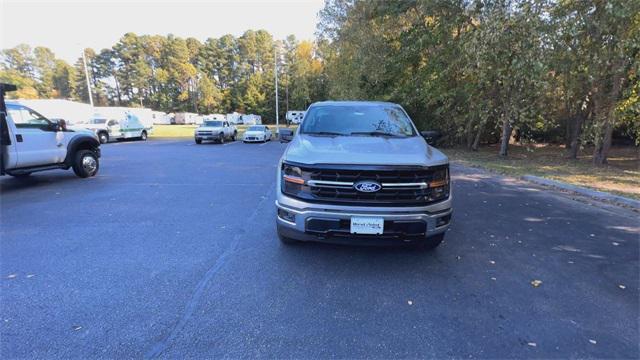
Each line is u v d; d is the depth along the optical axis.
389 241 3.32
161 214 5.55
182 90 86.00
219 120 24.64
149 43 91.38
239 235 4.56
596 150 11.66
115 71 94.38
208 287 3.18
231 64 95.00
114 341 2.41
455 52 14.24
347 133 4.32
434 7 14.18
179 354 2.29
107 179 8.78
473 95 14.27
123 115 25.67
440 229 3.45
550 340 2.47
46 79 90.88
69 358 2.24
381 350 2.35
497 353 2.33
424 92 15.75
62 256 3.85
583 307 2.91
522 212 5.84
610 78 10.43
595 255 4.02
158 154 15.34
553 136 20.33
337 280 3.34
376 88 18.86
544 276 3.48
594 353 2.34
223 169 10.65
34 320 2.64
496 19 10.48
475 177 9.41
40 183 8.19
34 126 7.68
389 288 3.20
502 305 2.93
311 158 3.35
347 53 21.16
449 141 18.55
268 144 22.45
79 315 2.71
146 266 3.60
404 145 3.81
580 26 9.24
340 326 2.62
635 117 9.87
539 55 10.07
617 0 8.32
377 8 17.14
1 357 2.24
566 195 7.17
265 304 2.91
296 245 4.17
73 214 5.53
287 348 2.36
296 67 59.66
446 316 2.76
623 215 5.70
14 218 5.29
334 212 3.24
